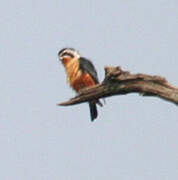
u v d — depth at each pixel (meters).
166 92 13.19
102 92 13.95
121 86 13.62
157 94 13.31
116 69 13.52
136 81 13.44
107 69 13.58
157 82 13.27
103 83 13.84
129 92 13.72
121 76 13.50
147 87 13.34
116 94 13.88
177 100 13.09
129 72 13.49
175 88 13.16
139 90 13.48
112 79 13.58
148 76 13.32
